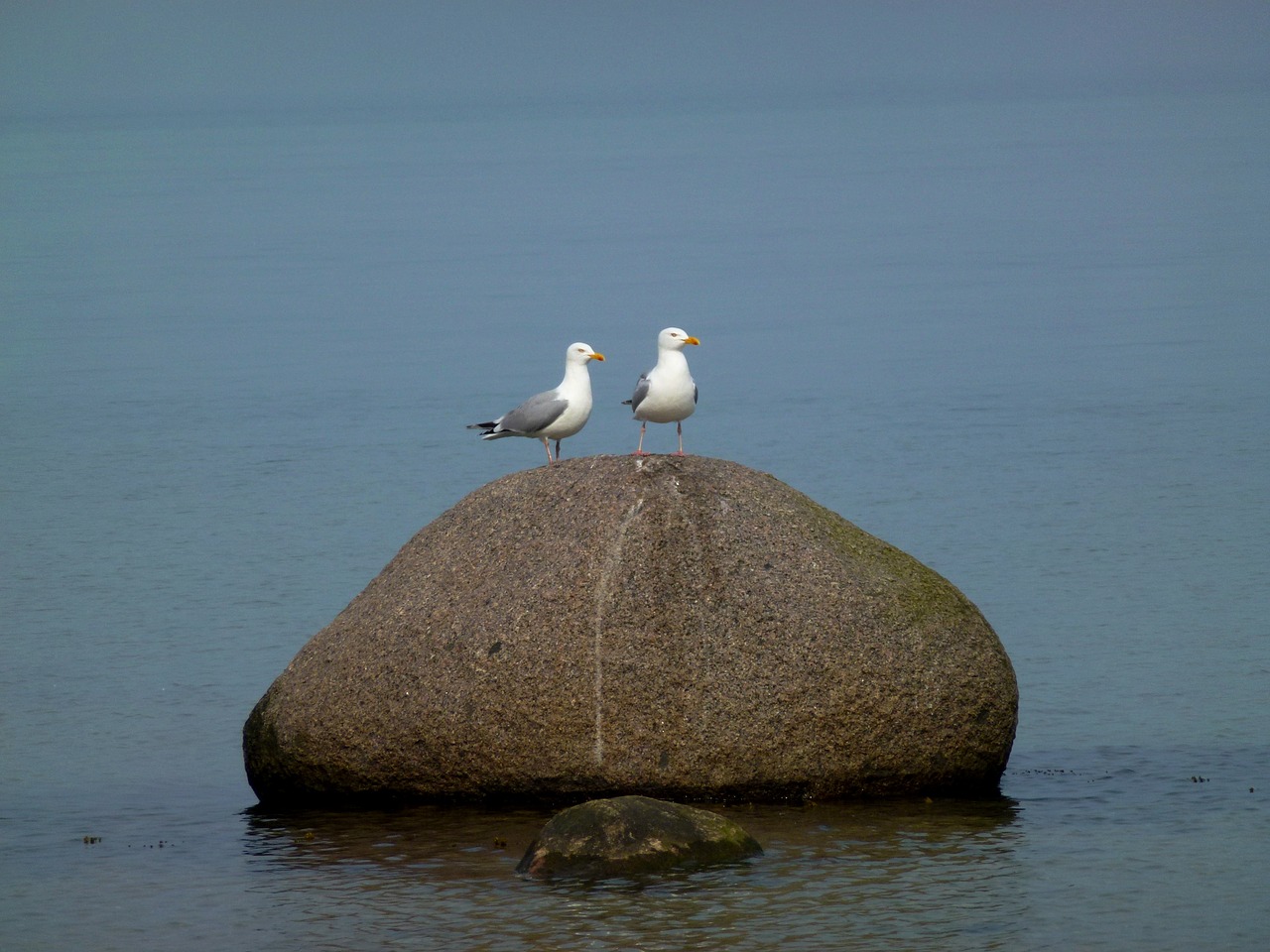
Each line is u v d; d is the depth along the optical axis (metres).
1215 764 14.46
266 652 18.73
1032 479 27.11
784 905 11.39
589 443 31.11
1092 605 19.91
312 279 59.94
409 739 13.21
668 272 59.41
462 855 12.43
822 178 103.81
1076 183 91.31
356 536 24.25
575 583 13.11
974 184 93.56
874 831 12.73
